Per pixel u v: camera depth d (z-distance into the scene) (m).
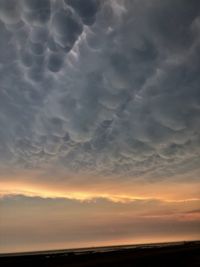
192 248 80.81
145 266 44.56
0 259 54.28
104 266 43.69
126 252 73.00
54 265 44.06
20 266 42.91
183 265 46.16
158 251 72.62
